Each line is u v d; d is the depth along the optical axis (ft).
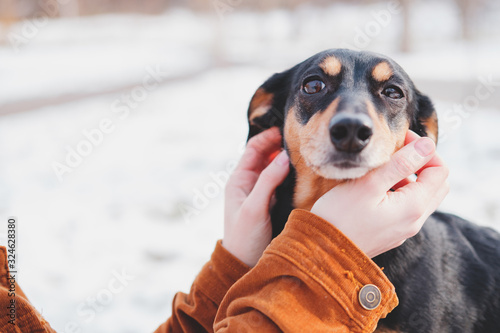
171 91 41.98
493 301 6.54
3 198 18.97
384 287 3.83
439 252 6.35
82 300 11.88
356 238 4.11
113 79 44.65
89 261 13.82
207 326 4.95
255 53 64.44
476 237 7.23
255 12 95.81
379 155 5.49
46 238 15.30
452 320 6.04
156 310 11.40
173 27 96.43
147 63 55.31
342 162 5.37
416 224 4.32
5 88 41.83
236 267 5.05
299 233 3.92
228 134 27.73
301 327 3.64
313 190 6.30
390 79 6.40
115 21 102.12
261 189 5.23
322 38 64.54
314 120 5.97
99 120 30.78
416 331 5.62
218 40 65.46
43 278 12.91
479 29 66.59
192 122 31.24
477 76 36.35
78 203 18.29
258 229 5.19
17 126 29.89
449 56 50.70
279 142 7.05
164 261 13.65
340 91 6.10
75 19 98.73
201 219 16.33
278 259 3.86
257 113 7.51
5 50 65.16
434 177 4.48
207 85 43.93
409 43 53.98
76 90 40.11
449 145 21.91
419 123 7.23
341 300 3.74
